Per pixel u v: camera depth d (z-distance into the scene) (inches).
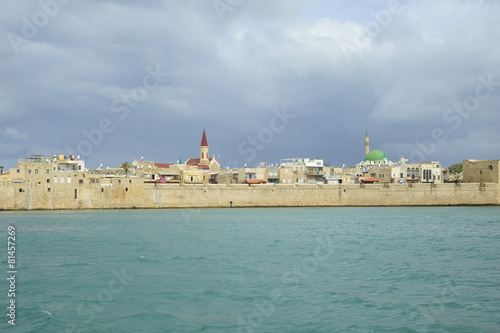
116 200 5541.3
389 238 2790.4
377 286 1535.4
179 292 1469.0
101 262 1973.4
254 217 4436.5
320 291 1475.1
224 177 7096.5
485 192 6058.1
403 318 1219.9
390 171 7263.8
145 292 1470.2
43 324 1187.3
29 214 4872.0
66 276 1701.5
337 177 7140.8
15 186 5324.8
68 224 3747.5
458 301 1360.7
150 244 2536.9
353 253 2197.3
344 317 1230.9
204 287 1528.1
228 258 2062.0
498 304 1332.4
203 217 4446.4
